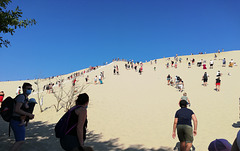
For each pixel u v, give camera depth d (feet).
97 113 37.14
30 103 13.34
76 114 9.65
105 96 55.06
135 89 66.95
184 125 15.05
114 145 20.10
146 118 33.50
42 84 135.23
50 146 18.16
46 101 51.11
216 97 49.62
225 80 73.51
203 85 68.28
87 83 85.92
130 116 34.94
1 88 119.75
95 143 20.62
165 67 138.82
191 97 51.65
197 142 20.95
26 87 12.76
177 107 41.98
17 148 12.07
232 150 4.88
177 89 65.10
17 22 19.77
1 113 12.26
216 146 6.68
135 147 19.56
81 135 9.38
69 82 100.37
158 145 20.35
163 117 34.01
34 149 17.04
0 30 19.48
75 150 5.16
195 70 106.63
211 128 26.37
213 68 107.14
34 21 21.29
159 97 53.52
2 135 21.48
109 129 27.09
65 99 53.47
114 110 39.65
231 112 35.09
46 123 30.12
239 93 52.13
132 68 147.84
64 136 9.53
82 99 10.02
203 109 38.63
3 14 19.19
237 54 171.32
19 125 12.25
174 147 19.74
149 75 103.60
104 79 94.84
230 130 25.16
